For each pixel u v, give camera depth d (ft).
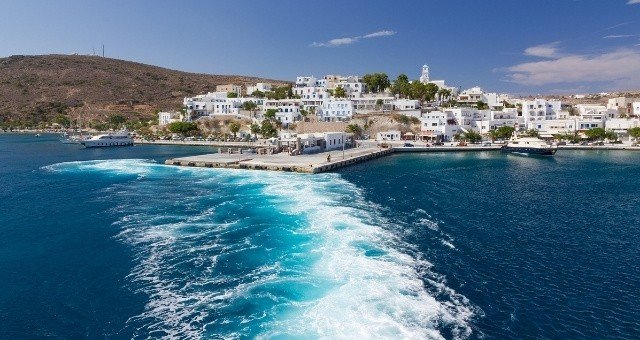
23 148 557.33
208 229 162.91
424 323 93.61
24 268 127.54
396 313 97.40
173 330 92.27
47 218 183.52
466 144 531.50
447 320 95.30
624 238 156.04
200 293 108.47
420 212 191.83
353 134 575.38
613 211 197.26
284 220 174.60
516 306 102.99
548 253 139.33
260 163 347.77
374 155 432.66
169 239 151.33
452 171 332.80
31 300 107.55
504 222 176.65
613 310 102.06
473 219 180.86
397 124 620.49
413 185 265.13
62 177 300.81
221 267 124.67
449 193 239.30
